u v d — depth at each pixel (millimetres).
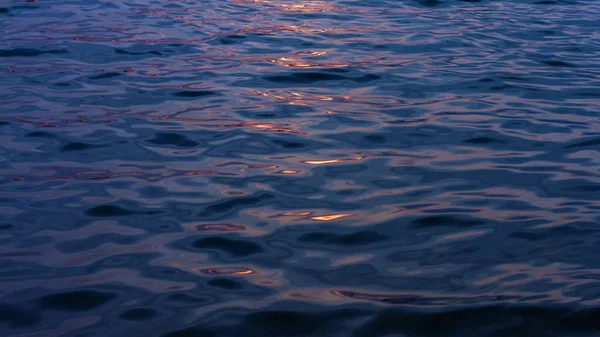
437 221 3508
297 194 3811
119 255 3174
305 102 5359
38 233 3369
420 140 4617
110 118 4969
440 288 2898
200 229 3424
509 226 3453
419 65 6359
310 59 6473
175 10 8391
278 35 7336
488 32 7625
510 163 4254
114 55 6531
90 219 3518
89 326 2637
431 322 2656
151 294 2857
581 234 3371
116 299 2820
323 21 7969
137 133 4695
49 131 4711
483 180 4008
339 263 3115
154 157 4305
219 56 6555
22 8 8211
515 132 4773
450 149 4473
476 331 2604
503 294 2846
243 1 8977
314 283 2943
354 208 3648
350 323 2652
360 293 2861
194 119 4969
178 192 3826
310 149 4453
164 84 5742
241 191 3844
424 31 7598
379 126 4863
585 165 4227
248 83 5793
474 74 6113
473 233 3385
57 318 2689
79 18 7855
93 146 4473
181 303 2793
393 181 3982
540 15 8531
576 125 4918
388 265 3092
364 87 5734
